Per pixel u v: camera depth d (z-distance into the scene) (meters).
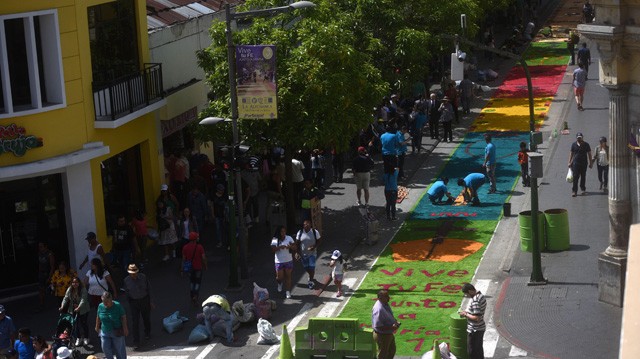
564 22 60.09
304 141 23.19
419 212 26.59
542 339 16.89
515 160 31.31
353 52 24.08
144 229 23.17
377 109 34.47
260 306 19.27
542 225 21.78
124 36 24.58
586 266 20.50
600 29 16.70
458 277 21.08
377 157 33.22
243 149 21.12
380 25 33.12
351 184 30.09
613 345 16.27
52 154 21.47
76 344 18.62
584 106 37.62
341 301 20.20
